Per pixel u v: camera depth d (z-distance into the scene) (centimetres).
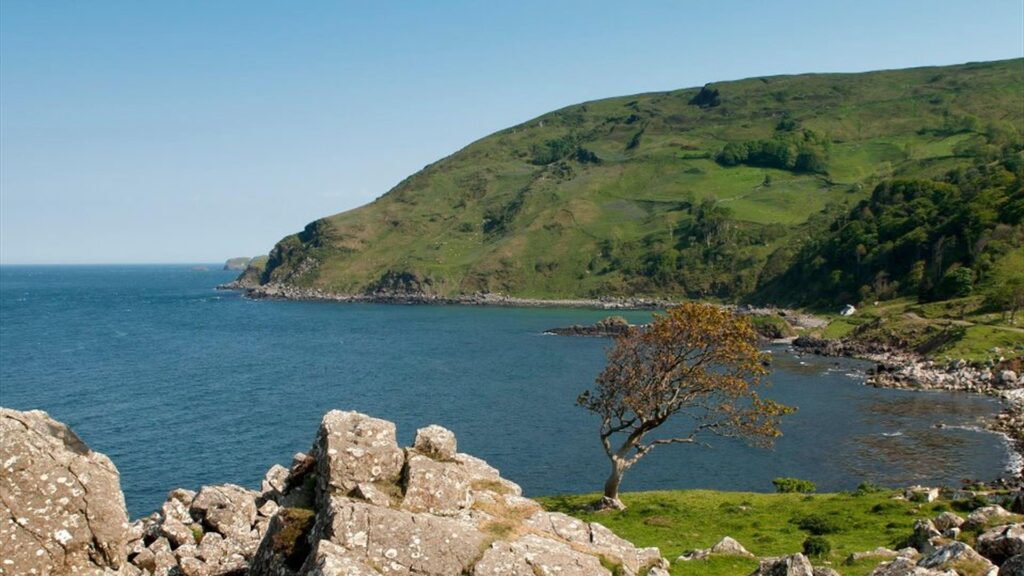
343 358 16512
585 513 4891
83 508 1944
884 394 11744
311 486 2395
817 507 4572
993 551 2286
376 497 2208
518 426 9888
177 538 2888
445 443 2683
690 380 5088
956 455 8038
